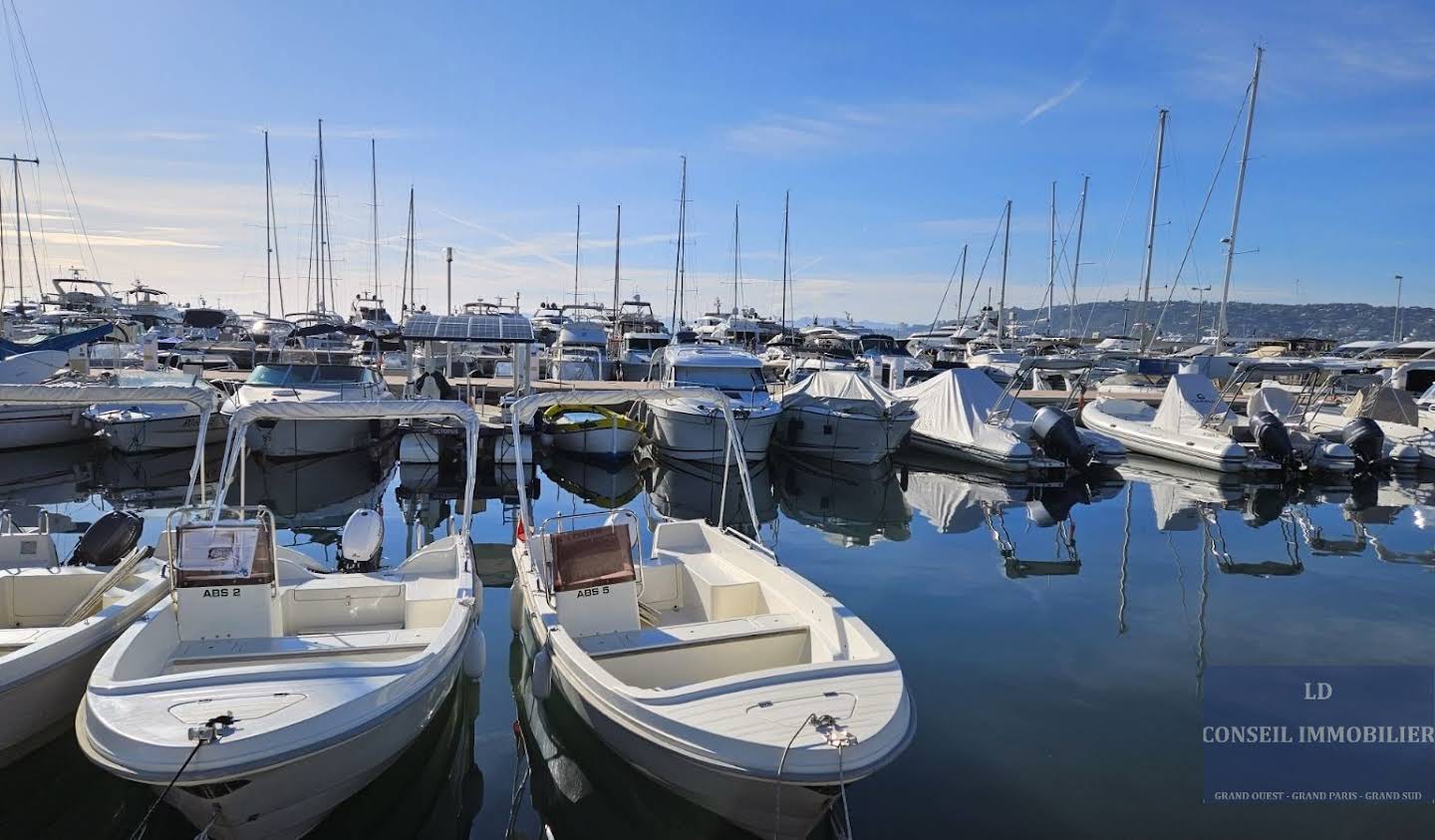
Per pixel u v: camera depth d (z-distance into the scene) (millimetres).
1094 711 6961
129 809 5672
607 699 5305
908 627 9016
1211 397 21578
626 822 5730
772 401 20469
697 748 4754
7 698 5488
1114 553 12445
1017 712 6910
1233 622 9320
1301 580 11094
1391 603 10125
